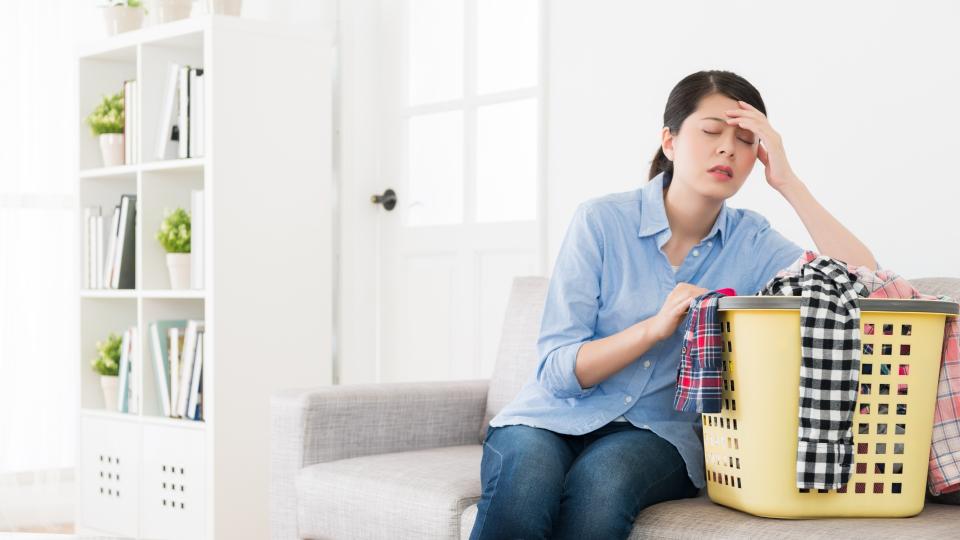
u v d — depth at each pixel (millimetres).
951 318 1604
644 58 2791
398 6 3582
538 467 1652
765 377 1544
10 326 3703
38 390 3736
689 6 2691
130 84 3350
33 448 3725
